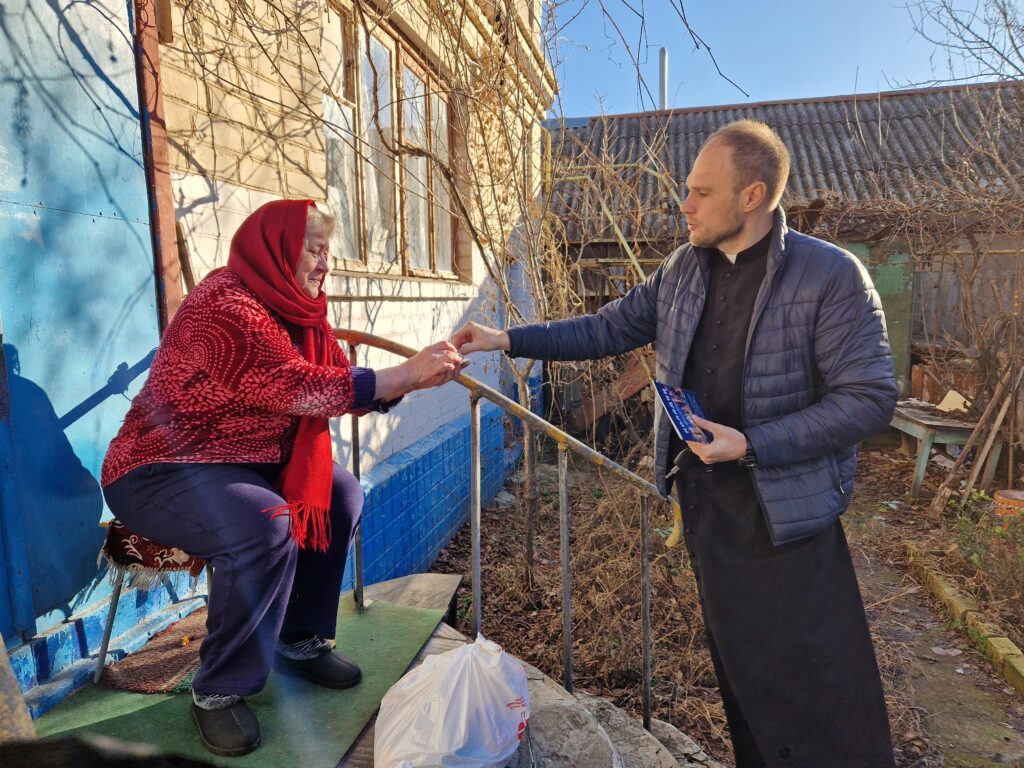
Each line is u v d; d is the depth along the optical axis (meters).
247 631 1.62
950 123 9.94
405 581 2.65
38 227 1.80
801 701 1.87
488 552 4.95
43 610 1.83
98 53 1.99
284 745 1.67
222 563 1.58
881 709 1.87
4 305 1.71
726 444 1.72
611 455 6.95
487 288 6.28
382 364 4.13
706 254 1.99
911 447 7.59
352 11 3.78
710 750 2.88
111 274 2.04
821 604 1.85
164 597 2.22
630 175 6.61
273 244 1.73
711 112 11.92
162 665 1.95
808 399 1.83
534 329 2.28
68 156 1.89
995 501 5.20
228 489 1.61
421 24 4.48
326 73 3.67
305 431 1.77
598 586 3.75
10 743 0.68
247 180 2.85
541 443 6.87
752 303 1.87
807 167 9.85
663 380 2.07
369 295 3.94
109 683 1.86
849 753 1.86
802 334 1.78
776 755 1.90
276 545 1.64
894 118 10.68
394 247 4.59
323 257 1.86
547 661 3.46
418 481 4.49
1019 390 5.81
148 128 2.18
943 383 7.13
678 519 2.08
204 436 1.66
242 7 2.79
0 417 1.69
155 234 2.23
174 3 2.41
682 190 8.69
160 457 1.63
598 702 2.28
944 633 3.96
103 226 2.01
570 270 5.05
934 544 5.02
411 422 4.67
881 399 1.71
